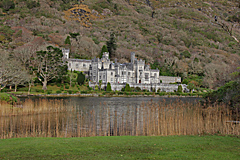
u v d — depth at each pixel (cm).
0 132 4028
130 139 3161
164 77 18450
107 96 12725
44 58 13288
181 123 3991
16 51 14575
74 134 4069
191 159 2311
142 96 13475
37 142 2911
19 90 12175
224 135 3553
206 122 4088
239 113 4628
